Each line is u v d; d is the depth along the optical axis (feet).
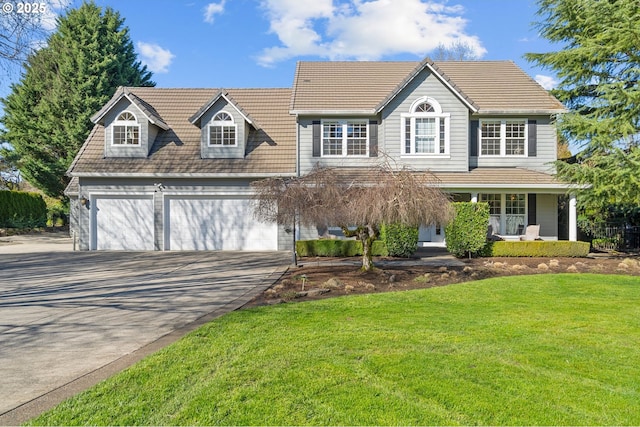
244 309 24.38
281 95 72.08
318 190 34.12
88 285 33.37
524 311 23.88
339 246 52.16
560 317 22.50
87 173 58.44
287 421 11.26
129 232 60.44
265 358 15.90
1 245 69.87
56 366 15.61
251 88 73.97
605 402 12.50
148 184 59.93
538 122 59.16
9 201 92.79
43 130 96.68
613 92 48.88
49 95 47.19
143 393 12.91
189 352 16.61
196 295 29.25
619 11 47.57
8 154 97.25
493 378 14.19
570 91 61.36
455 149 57.57
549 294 28.81
